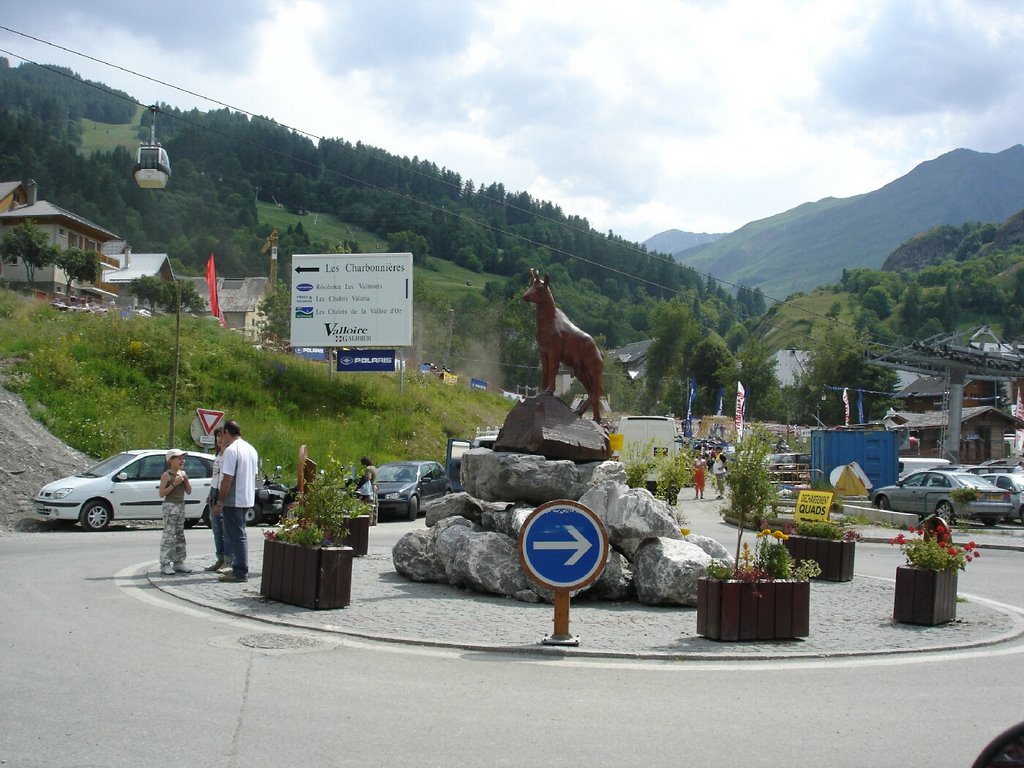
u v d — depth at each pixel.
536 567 8.33
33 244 54.91
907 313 135.12
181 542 12.07
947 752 5.57
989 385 77.31
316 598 9.80
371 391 37.88
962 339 119.12
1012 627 10.27
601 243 132.62
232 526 11.57
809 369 84.62
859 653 8.52
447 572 11.65
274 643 8.12
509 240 134.88
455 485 28.78
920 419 63.19
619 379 94.06
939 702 6.81
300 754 5.16
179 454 12.09
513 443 12.89
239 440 11.84
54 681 6.57
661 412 96.00
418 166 171.25
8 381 26.42
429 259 137.50
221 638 8.24
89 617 8.99
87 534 18.41
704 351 96.06
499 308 88.25
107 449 25.08
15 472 21.53
